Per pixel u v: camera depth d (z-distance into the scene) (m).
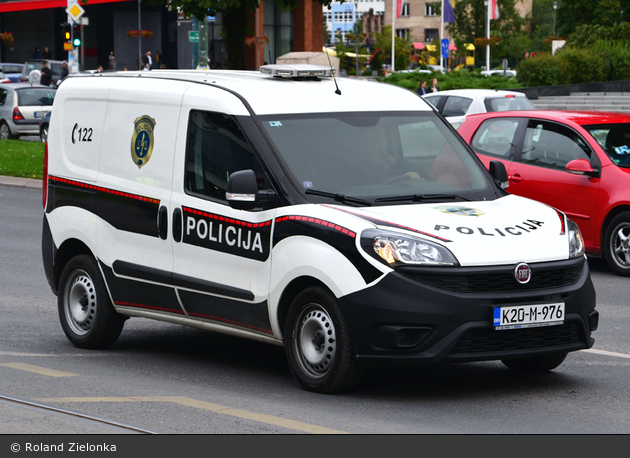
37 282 14.42
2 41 93.88
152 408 7.60
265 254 8.30
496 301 7.64
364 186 8.47
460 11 137.38
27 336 10.84
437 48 134.38
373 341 7.59
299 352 8.20
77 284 10.24
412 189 8.60
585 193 15.16
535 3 181.25
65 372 9.01
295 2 29.70
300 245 8.00
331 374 7.91
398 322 7.50
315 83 9.33
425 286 7.49
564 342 8.04
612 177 14.90
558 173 15.52
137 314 9.71
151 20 97.00
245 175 8.19
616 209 14.89
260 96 8.87
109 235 9.82
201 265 8.88
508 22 138.50
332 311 7.81
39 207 23.81
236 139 8.69
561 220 8.39
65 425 7.02
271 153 8.45
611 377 8.88
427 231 7.76
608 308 12.45
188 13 28.55
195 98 9.10
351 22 186.75
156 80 9.62
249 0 28.45
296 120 8.77
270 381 8.68
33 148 35.28
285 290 8.18
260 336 8.54
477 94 28.55
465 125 17.12
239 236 8.52
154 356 9.86
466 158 9.29
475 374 8.99
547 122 15.98
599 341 10.51
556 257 7.94
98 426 7.00
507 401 7.96
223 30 29.28
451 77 49.81
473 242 7.71
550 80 50.03
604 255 15.12
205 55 36.38
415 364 7.51
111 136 9.89
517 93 28.92
